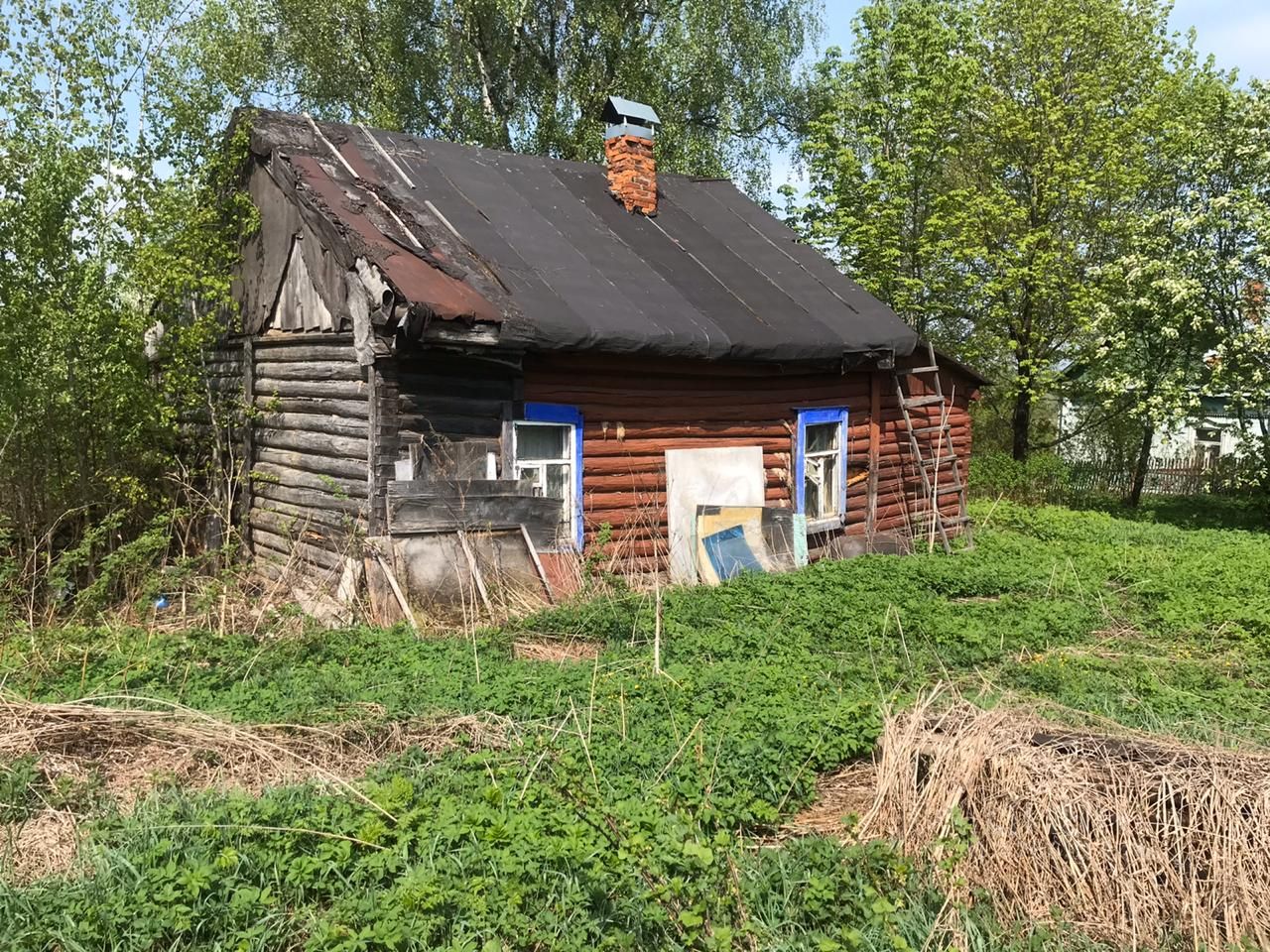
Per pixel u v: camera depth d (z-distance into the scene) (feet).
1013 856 14.84
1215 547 51.08
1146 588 36.60
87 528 32.48
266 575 37.52
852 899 13.75
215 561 36.04
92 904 12.94
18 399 34.47
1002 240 80.74
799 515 41.75
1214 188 68.69
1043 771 15.08
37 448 36.68
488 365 34.53
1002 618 31.12
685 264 44.57
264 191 38.81
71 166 35.12
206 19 42.88
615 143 47.42
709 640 27.12
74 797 16.61
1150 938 13.92
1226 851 13.84
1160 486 100.37
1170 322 66.44
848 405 47.26
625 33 84.94
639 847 13.82
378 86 80.53
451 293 32.09
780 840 16.57
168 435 39.65
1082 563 42.04
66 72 35.50
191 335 37.63
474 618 28.99
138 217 36.58
